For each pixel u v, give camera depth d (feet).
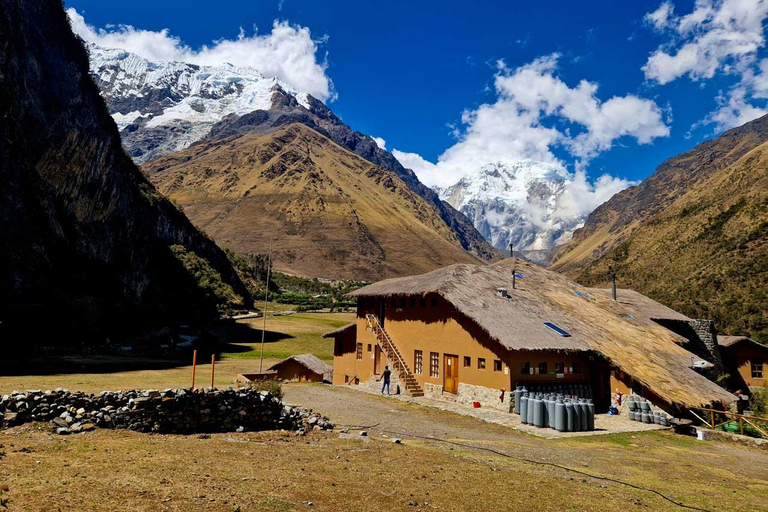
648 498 40.06
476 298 97.09
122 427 44.21
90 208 244.22
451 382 96.27
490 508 33.45
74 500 26.48
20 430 39.50
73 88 248.93
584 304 117.29
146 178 423.64
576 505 36.04
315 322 366.02
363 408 78.74
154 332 237.04
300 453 43.60
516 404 81.10
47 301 171.42
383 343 115.85
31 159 199.62
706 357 132.46
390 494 34.09
